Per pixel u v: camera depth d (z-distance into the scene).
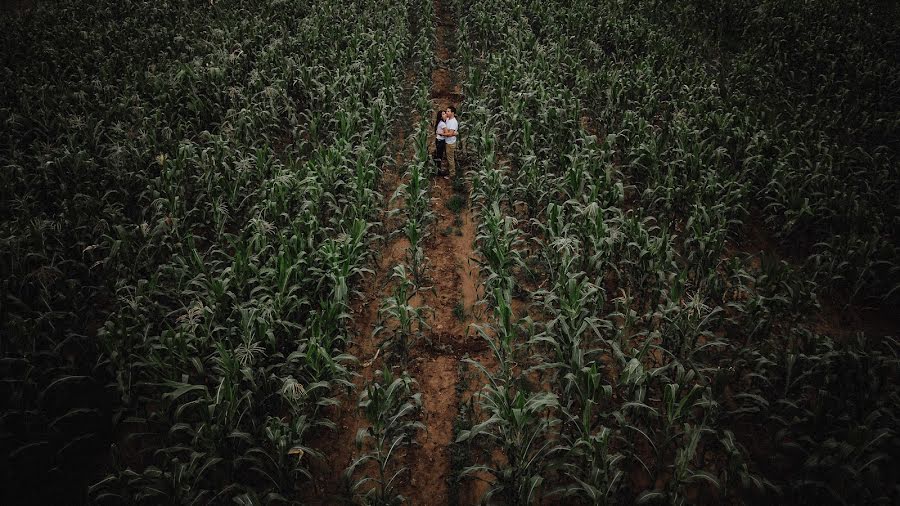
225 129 10.21
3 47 13.72
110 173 8.62
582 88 12.51
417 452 5.57
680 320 6.04
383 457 4.98
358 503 4.98
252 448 4.77
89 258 7.26
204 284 6.34
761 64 14.16
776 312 6.58
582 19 16.67
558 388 5.93
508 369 5.86
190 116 11.11
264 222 7.18
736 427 5.64
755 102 11.92
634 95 12.41
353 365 6.55
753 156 9.07
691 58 15.19
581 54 14.91
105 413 5.54
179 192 8.29
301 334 5.79
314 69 12.55
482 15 16.47
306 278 6.54
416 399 5.21
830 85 12.34
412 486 5.22
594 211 7.49
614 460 4.54
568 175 8.69
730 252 8.44
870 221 7.80
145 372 5.41
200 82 11.85
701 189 8.62
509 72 12.84
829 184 8.52
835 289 7.60
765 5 17.41
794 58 14.27
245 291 6.64
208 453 4.73
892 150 10.49
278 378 5.36
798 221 8.27
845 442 4.57
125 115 10.66
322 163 9.22
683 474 4.44
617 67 14.14
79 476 5.04
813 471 4.86
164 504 4.53
